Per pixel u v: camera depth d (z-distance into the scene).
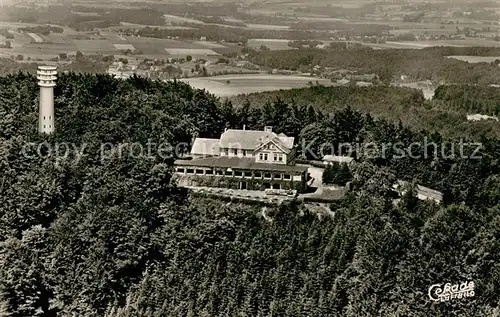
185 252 113.31
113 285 111.00
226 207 121.38
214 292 106.25
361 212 118.81
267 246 112.06
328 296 103.81
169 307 107.19
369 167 135.00
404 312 102.94
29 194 120.06
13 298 106.56
